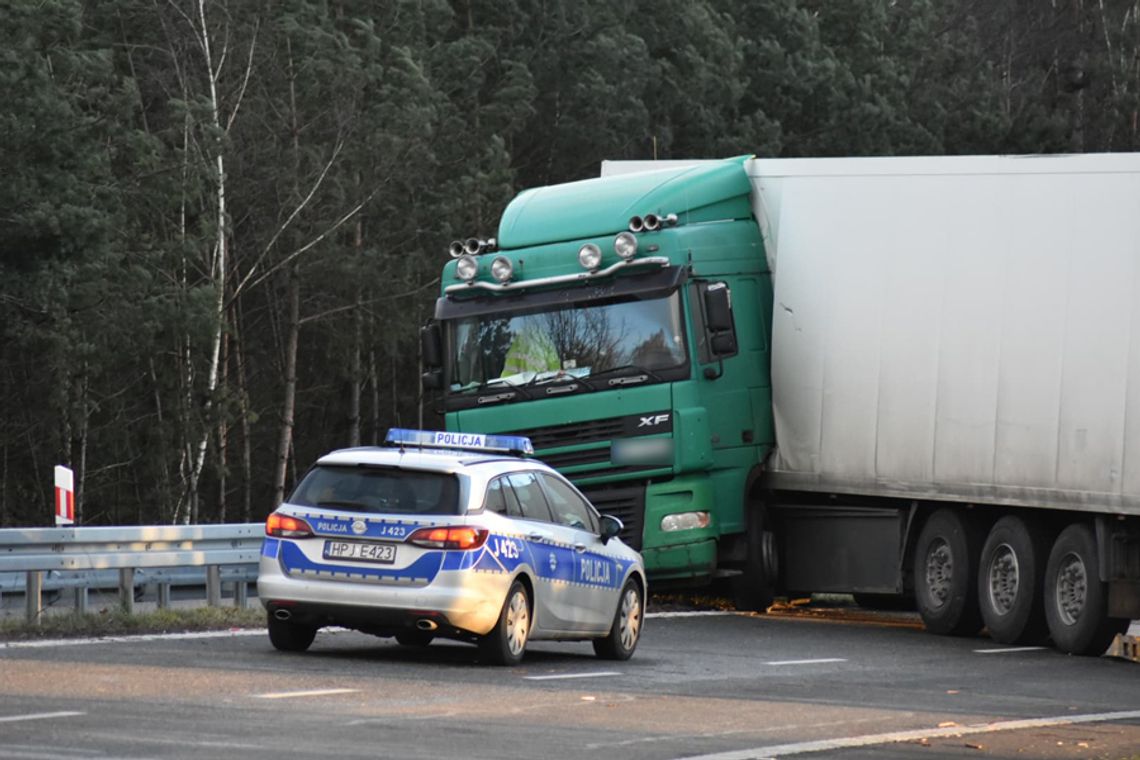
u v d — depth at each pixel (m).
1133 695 42.50
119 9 125.44
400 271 126.88
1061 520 55.56
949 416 57.22
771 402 62.28
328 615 40.00
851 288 60.34
